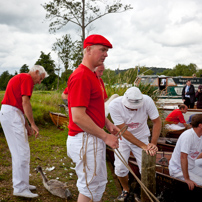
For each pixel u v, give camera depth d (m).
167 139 5.61
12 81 2.97
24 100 2.90
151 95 7.28
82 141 2.00
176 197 3.20
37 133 2.99
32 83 3.00
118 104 3.13
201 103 11.20
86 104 1.85
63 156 5.00
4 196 3.12
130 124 3.22
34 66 3.06
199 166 3.55
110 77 7.16
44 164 4.48
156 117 3.21
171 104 9.95
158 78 13.51
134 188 3.69
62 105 8.56
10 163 4.33
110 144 1.88
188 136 3.07
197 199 3.05
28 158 3.07
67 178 3.99
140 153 3.33
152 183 2.66
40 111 8.32
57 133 6.95
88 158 2.00
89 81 1.88
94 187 2.08
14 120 2.94
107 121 2.40
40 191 3.38
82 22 14.90
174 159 3.34
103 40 1.93
